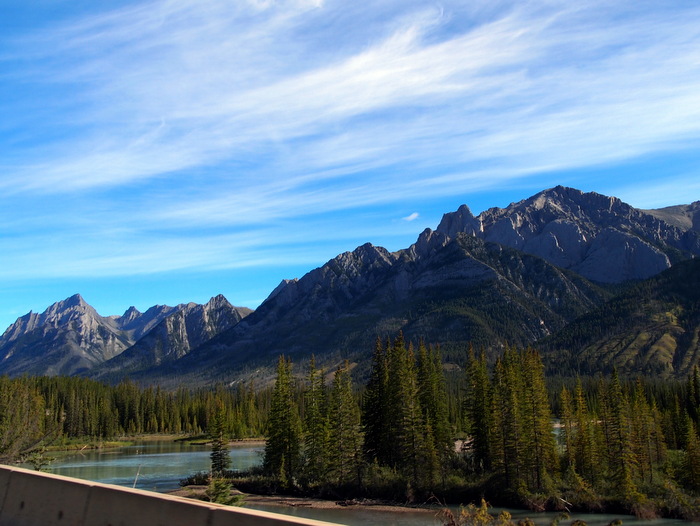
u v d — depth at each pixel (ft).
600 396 287.48
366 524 188.55
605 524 190.19
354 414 282.56
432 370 332.19
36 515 40.83
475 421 291.58
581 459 262.67
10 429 129.59
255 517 30.17
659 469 269.64
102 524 36.32
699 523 196.54
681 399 429.38
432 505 238.27
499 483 245.24
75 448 481.46
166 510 33.68
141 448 516.32
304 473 283.38
